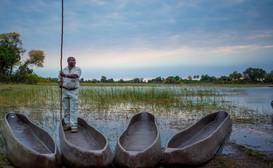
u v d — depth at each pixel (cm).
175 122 1176
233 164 654
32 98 2062
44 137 738
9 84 4256
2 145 789
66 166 608
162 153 642
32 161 567
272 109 1564
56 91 2466
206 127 941
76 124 820
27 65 6438
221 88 4122
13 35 6150
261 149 775
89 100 1948
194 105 1702
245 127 1066
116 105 1714
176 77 6266
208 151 666
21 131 866
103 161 573
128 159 570
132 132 859
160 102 1844
